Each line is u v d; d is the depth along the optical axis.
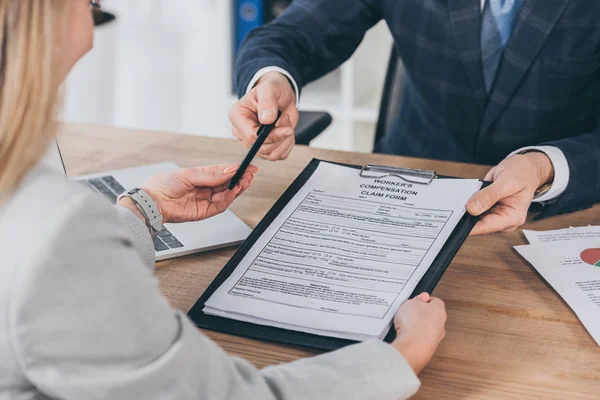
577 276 0.92
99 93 2.97
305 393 0.62
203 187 0.98
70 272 0.50
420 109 1.53
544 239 1.02
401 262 0.84
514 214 0.95
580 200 1.09
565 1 1.28
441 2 1.38
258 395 0.59
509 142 1.42
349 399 0.63
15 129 0.53
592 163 1.08
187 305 0.88
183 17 3.00
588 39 1.31
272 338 0.78
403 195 0.95
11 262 0.49
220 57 3.00
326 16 1.51
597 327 0.83
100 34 2.86
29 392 0.53
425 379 0.75
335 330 0.76
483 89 1.38
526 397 0.72
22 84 0.52
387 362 0.67
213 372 0.57
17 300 0.48
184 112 3.14
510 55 1.33
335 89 2.91
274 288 0.83
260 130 1.09
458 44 1.37
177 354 0.54
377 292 0.80
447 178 0.97
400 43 1.48
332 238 0.89
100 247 0.51
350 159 1.29
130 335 0.52
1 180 0.52
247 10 2.80
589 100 1.41
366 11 1.54
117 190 1.15
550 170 1.06
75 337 0.50
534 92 1.36
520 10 1.31
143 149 1.34
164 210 0.94
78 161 1.29
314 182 1.00
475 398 0.72
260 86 1.19
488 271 0.95
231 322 0.81
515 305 0.88
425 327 0.73
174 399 0.54
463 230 0.87
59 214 0.50
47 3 0.52
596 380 0.75
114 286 0.51
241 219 1.08
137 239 0.87
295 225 0.93
